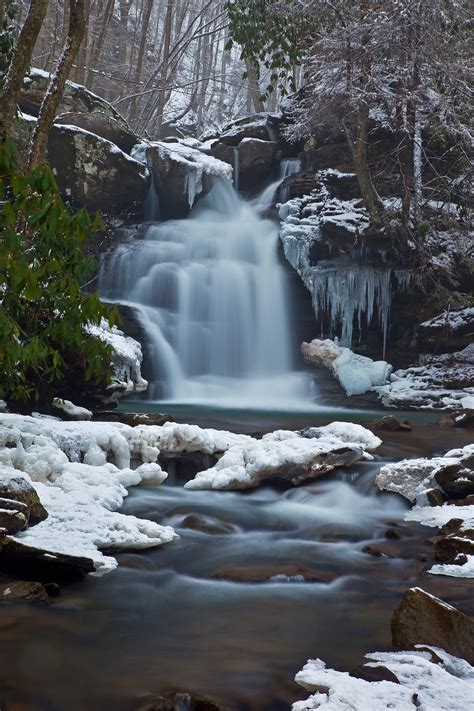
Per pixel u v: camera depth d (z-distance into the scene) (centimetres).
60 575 545
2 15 995
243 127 2297
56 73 1052
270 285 1811
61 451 757
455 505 774
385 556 631
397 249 1759
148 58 3866
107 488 727
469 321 1727
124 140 2056
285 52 2156
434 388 1605
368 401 1590
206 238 1892
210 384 1656
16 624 459
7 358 716
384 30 1728
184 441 880
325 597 531
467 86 1795
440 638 430
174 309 1725
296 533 704
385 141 2016
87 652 422
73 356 1080
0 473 641
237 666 408
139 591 531
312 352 1723
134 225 1939
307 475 843
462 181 1855
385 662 405
